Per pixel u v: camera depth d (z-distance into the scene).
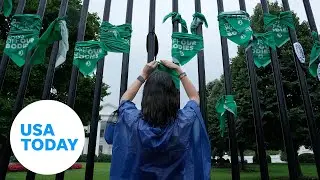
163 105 1.58
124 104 1.74
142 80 1.87
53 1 7.44
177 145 1.54
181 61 2.37
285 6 2.63
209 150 1.71
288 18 2.59
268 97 9.91
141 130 1.55
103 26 2.42
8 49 2.35
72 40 6.81
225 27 2.49
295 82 9.48
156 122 1.57
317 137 2.33
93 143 2.23
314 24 2.64
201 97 2.35
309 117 2.39
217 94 14.55
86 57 2.38
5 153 2.24
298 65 2.51
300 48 2.55
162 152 1.53
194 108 1.69
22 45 2.36
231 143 2.28
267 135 10.84
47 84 2.33
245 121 10.30
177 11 2.53
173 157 1.53
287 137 2.31
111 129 1.77
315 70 2.56
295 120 9.80
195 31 2.52
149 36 2.44
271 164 21.92
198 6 2.57
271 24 2.59
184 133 1.58
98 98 2.32
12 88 8.47
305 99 2.44
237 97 10.50
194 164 1.66
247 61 2.47
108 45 2.38
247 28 2.46
